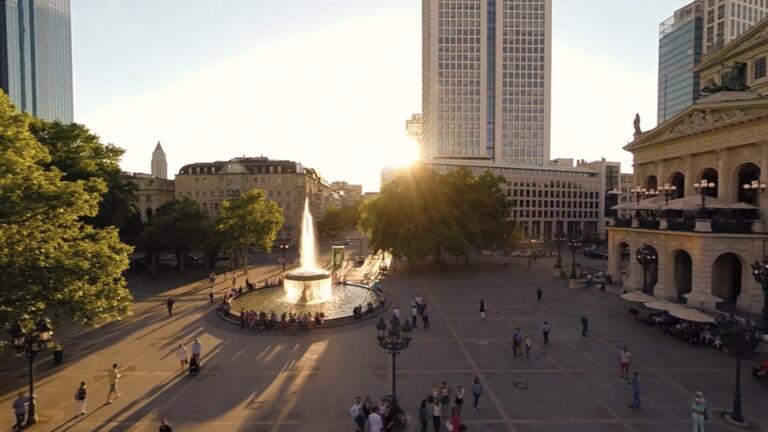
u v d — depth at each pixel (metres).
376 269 71.12
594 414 20.02
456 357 27.69
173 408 20.70
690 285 48.16
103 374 24.97
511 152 163.38
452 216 68.12
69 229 24.25
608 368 25.78
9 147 21.59
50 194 21.19
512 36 162.75
